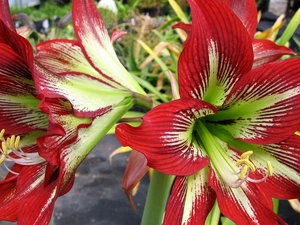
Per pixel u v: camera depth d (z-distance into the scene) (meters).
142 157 0.23
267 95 0.21
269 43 0.24
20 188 0.20
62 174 0.19
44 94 0.19
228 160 0.22
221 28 0.19
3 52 0.19
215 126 0.23
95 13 0.23
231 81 0.21
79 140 0.20
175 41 0.92
